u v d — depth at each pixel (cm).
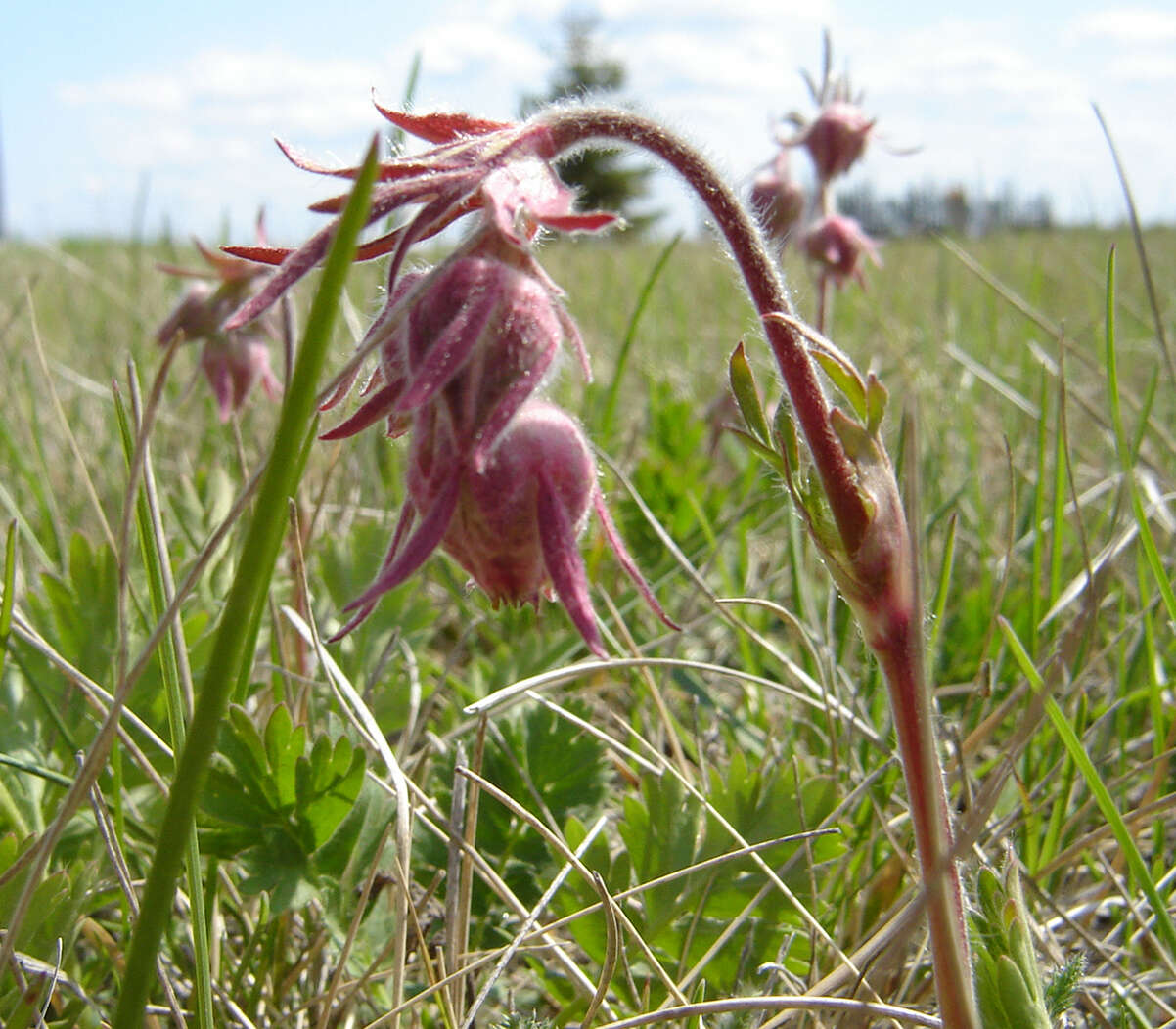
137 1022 8
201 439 27
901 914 12
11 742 14
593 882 12
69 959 12
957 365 34
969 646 21
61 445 27
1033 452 28
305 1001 13
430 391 9
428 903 14
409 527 10
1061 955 13
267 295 9
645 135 11
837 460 10
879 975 11
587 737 16
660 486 25
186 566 17
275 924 13
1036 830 15
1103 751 17
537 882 14
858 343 38
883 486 10
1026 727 12
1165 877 14
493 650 23
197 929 10
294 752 13
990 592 21
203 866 14
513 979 14
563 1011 12
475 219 10
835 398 19
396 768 13
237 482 22
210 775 13
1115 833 12
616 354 40
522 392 9
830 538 10
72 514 22
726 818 14
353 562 19
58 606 15
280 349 25
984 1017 10
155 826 14
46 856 9
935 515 22
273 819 13
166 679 11
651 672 18
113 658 15
